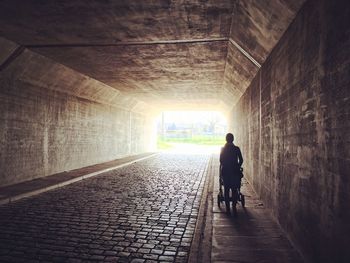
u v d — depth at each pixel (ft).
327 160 11.54
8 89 34.14
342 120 10.14
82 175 42.91
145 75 47.21
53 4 21.54
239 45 28.37
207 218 22.44
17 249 16.30
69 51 33.71
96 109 60.59
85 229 19.74
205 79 50.01
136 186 36.24
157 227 20.26
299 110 15.38
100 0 20.84
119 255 15.61
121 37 28.99
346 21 9.84
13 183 35.19
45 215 23.06
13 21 24.86
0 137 32.94
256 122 31.53
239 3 20.44
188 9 22.34
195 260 14.80
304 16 14.40
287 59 17.85
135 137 90.48
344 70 9.98
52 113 43.68
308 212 13.96
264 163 26.48
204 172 50.03
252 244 17.03
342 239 10.16
